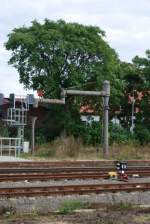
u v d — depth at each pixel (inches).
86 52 2041.1
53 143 1700.3
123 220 581.0
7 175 967.0
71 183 918.4
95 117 2154.3
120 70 2199.8
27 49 2055.9
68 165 1307.8
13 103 1688.0
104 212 635.5
